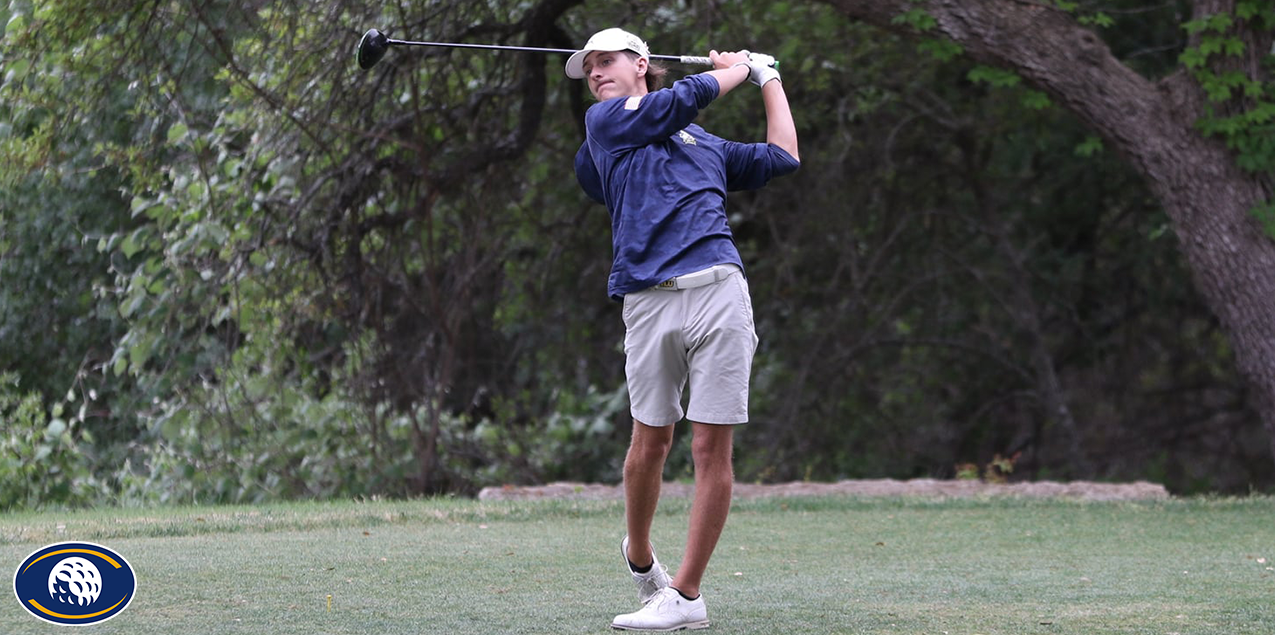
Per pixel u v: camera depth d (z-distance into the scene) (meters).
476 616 12.29
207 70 35.31
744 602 13.39
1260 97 33.84
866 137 48.91
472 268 41.59
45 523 19.69
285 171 34.75
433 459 40.44
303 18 32.88
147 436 40.22
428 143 38.56
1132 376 62.88
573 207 47.84
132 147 34.53
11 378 40.34
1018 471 62.28
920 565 16.52
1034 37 32.69
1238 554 17.77
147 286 35.91
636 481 12.40
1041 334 54.62
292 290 36.31
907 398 56.72
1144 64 47.16
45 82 32.91
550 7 37.03
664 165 12.33
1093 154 49.41
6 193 39.59
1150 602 13.38
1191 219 32.81
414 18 34.62
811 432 54.12
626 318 12.39
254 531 19.55
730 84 12.85
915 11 32.31
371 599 13.23
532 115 38.84
